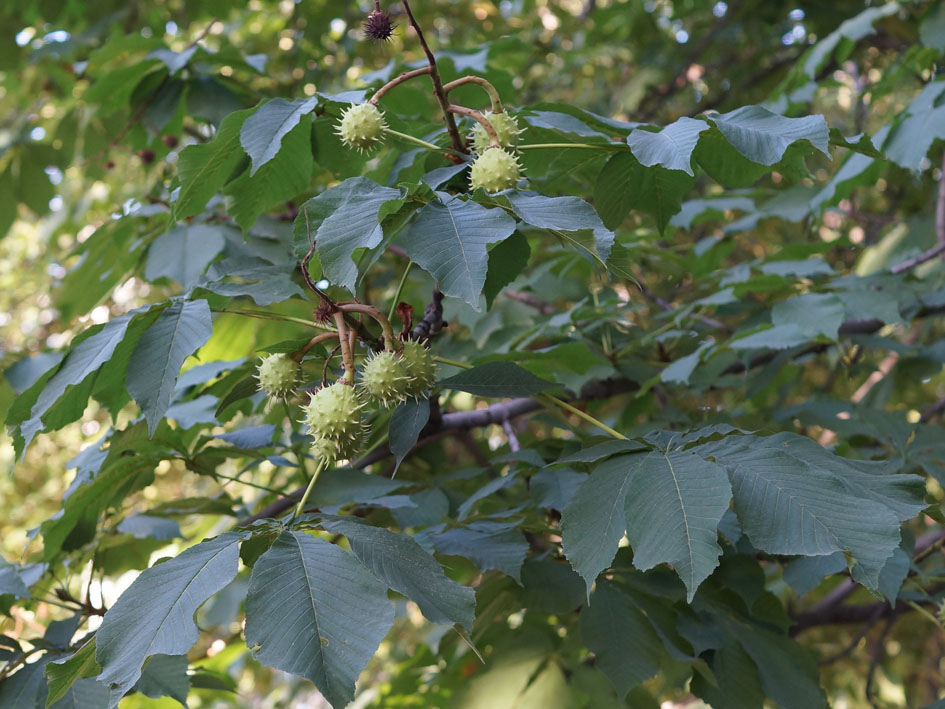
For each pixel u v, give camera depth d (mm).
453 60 3227
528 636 2668
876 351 4977
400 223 1677
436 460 3473
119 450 2283
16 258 8336
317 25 5160
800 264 3312
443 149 1935
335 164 2367
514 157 1817
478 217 1562
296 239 1774
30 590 2496
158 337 1809
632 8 6332
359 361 1928
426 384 1852
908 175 5453
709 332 3602
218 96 3281
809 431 5469
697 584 1361
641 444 1700
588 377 3062
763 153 1730
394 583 1414
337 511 2332
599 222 1594
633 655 2102
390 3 5805
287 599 1335
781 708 2129
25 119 4805
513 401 2902
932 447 2803
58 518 2324
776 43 6445
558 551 2418
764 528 1449
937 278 4027
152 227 3340
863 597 4301
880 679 5457
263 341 3541
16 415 1941
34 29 5047
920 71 3984
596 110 6453
